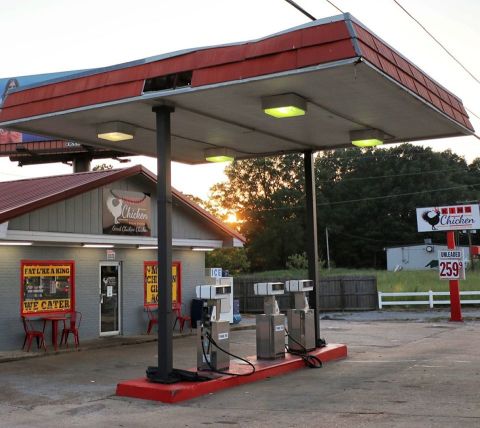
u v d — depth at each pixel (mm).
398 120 11242
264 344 11836
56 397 9695
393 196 80938
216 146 13375
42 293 15750
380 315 25703
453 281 22484
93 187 16422
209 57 8672
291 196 76875
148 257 19172
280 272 49438
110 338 17266
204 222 20531
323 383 10195
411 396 8828
